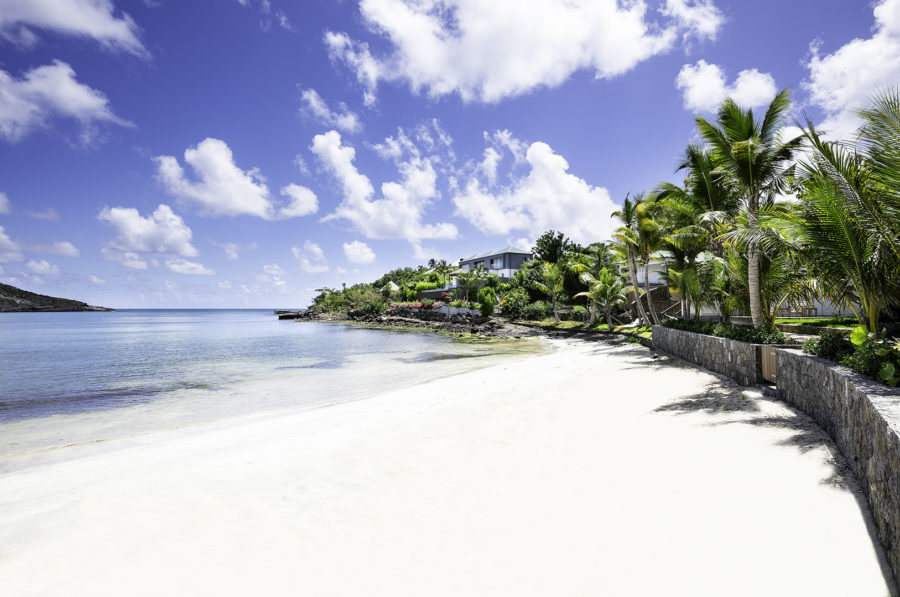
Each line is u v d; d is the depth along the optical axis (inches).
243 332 2053.4
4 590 138.7
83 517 190.5
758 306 512.4
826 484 175.6
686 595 119.6
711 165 673.6
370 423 351.6
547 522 167.9
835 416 219.1
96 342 1467.8
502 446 267.3
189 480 232.7
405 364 843.4
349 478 228.1
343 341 1449.3
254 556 155.5
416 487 211.6
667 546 144.9
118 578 144.2
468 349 1138.7
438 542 158.9
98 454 310.3
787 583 120.9
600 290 1376.7
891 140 263.6
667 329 735.1
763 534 146.3
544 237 2217.0
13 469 278.4
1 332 2090.3
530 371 623.2
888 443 128.2
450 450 265.7
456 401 423.2
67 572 148.3
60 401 515.8
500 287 2417.6
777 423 262.2
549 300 2017.7
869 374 207.5
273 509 193.9
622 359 688.4
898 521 115.9
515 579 133.9
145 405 491.5
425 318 2401.6
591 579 130.8
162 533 174.4
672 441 251.0
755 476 191.6
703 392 377.1
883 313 367.6
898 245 287.9
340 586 135.2
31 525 184.1
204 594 133.6
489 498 193.6
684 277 768.9
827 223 313.9
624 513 169.9
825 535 141.6
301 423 371.9
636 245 1101.7
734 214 668.1
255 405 487.2
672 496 180.9
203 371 767.1
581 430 289.6
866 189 296.2
